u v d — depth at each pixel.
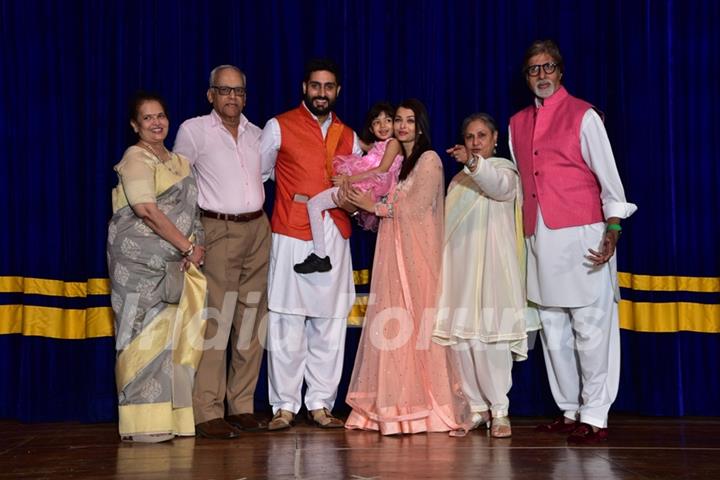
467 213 4.33
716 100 4.76
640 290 4.76
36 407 4.68
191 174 4.24
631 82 4.76
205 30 4.89
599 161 4.12
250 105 4.93
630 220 4.78
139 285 4.13
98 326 4.69
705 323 4.78
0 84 4.76
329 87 4.39
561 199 4.18
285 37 4.90
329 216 4.42
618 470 3.54
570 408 4.35
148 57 4.80
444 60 4.91
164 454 3.85
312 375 4.51
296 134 4.41
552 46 4.24
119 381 4.14
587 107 4.18
